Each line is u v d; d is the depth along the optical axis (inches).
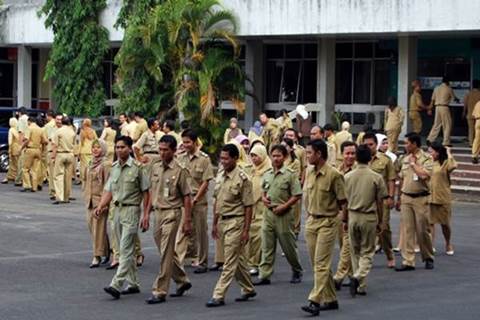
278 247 1007.6
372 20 1640.0
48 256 940.0
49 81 2324.1
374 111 1924.2
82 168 1462.8
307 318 669.3
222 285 715.4
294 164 951.6
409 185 884.6
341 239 807.7
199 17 1812.3
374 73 1932.8
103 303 721.0
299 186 783.1
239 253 722.2
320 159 698.2
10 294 752.3
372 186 748.6
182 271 749.9
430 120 1871.3
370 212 750.5
